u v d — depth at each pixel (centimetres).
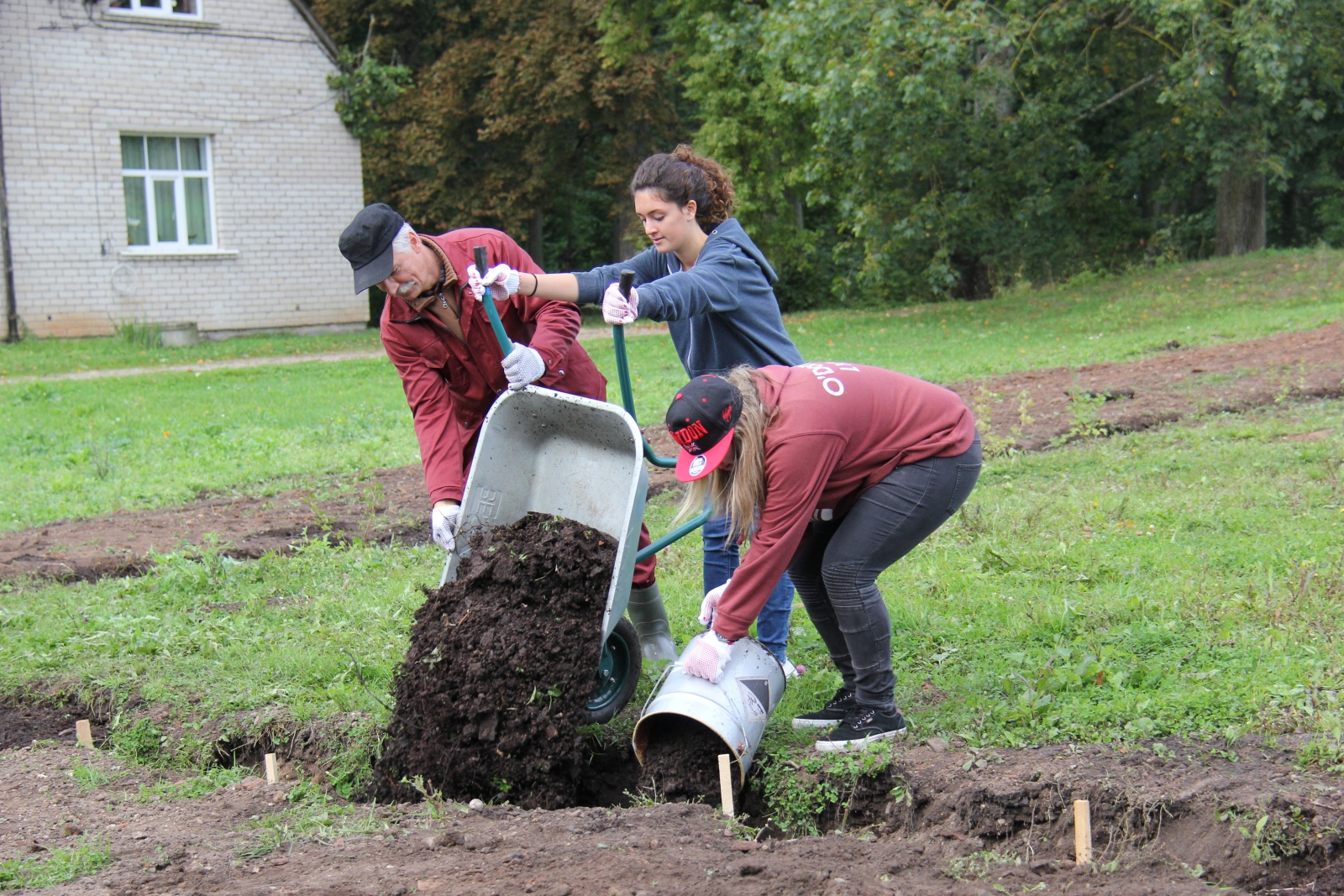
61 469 987
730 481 341
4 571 659
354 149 2356
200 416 1275
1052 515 634
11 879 311
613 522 397
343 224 2358
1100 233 2575
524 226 3412
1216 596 477
